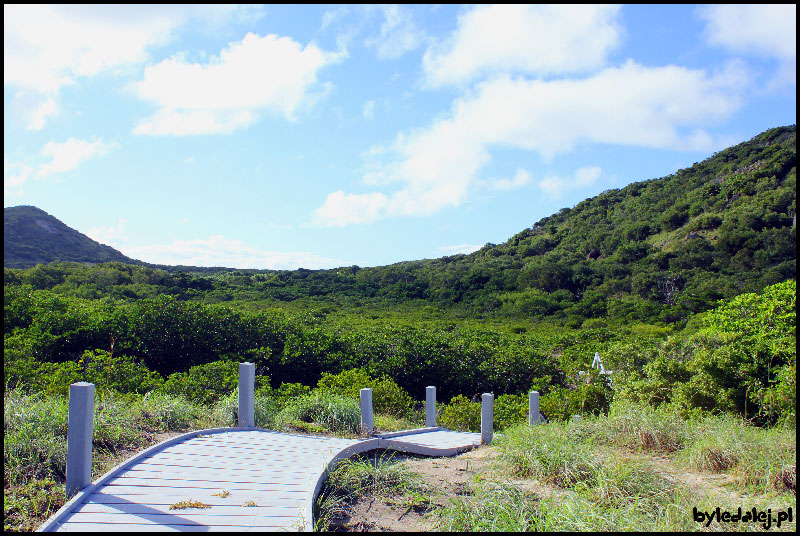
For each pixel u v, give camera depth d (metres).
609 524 3.44
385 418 10.15
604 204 88.00
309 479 4.48
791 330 8.32
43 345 12.39
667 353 9.91
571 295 48.97
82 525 3.36
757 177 61.47
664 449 5.86
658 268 51.53
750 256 47.91
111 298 27.44
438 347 19.14
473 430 11.73
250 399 6.82
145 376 10.66
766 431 5.65
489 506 3.89
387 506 4.31
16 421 4.91
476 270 58.66
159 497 3.94
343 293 54.75
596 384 11.28
